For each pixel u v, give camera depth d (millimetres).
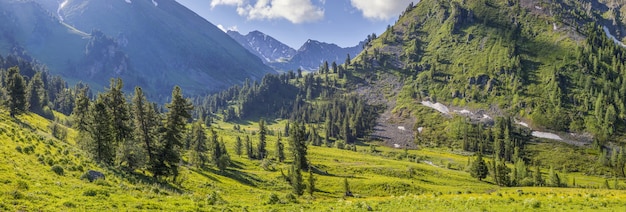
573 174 183625
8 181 26062
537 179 142250
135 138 61969
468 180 139500
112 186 35719
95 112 64938
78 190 28906
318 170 128750
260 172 115000
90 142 64000
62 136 91812
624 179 171375
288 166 130375
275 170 122625
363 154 199000
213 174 88875
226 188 70562
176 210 26953
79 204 23969
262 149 150125
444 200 40812
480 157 144250
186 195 36500
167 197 32875
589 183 160875
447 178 139125
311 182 87250
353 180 110188
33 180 28891
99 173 39094
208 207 30188
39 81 158625
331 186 103375
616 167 184125
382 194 101062
